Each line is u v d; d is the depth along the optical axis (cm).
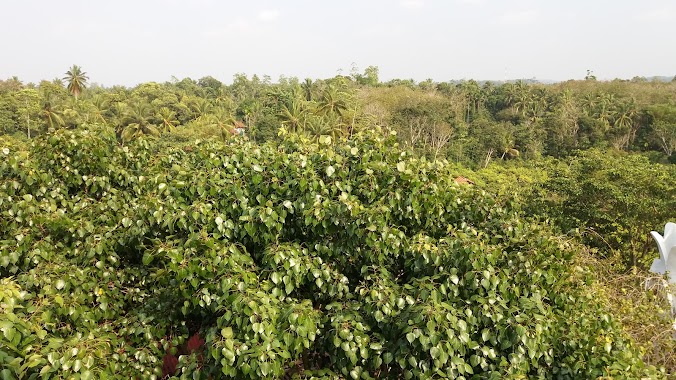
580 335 452
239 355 367
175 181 513
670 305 709
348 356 394
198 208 452
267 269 454
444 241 462
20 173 540
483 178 3756
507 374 390
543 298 491
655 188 1571
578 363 425
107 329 473
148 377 447
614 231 1625
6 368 315
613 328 480
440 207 523
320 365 493
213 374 412
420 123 4594
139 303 553
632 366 430
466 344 400
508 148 4562
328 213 462
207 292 413
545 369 450
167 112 4788
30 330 363
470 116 5975
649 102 5241
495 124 5044
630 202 1520
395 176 500
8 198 527
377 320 411
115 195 593
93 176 605
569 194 1683
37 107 4625
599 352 434
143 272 554
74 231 532
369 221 446
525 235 511
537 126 4972
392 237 462
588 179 1639
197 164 606
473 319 404
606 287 735
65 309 444
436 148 4275
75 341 369
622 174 1614
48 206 534
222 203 496
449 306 392
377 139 534
